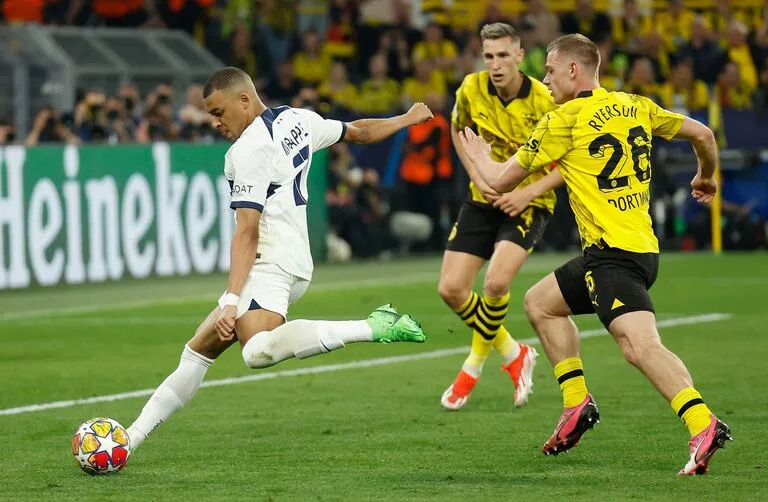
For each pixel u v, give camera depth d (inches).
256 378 1143.6
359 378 1141.7
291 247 770.2
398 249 2329.0
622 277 747.4
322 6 2787.9
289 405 1010.1
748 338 1336.1
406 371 1179.3
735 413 936.3
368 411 981.2
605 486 715.4
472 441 859.4
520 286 1844.2
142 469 780.6
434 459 802.2
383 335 740.0
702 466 719.7
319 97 2332.7
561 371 799.7
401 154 2298.2
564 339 803.4
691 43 2576.3
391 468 776.3
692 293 1737.2
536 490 708.7
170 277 1998.0
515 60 1007.0
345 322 746.8
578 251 2347.4
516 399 991.0
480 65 2512.3
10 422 952.9
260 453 828.0
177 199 2005.4
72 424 944.3
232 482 741.3
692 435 721.6
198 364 782.5
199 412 981.2
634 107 765.3
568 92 769.6
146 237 1972.2
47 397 1059.9
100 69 2246.6
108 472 762.8
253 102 770.8
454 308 1012.5
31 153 1840.6
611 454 807.1
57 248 1876.2
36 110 2180.1
